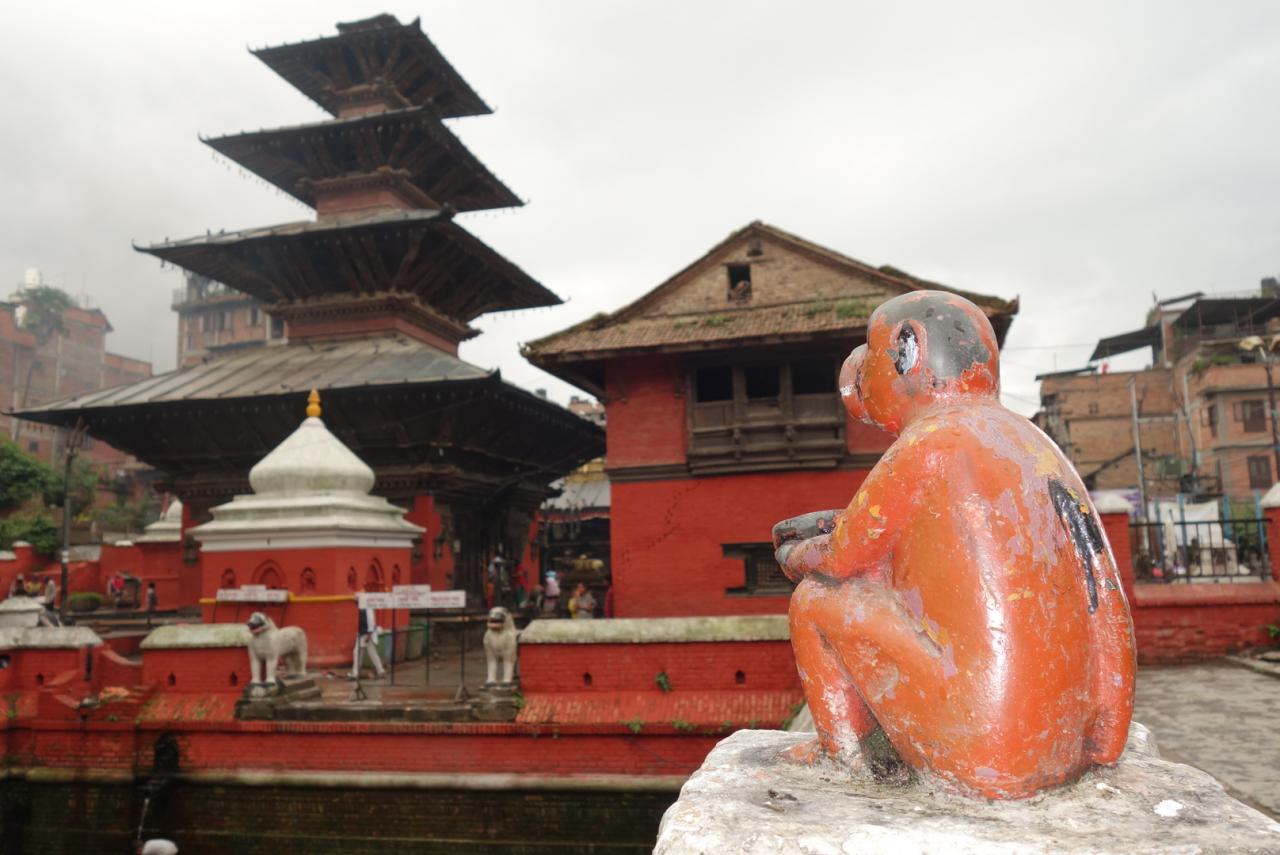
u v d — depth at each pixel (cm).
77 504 6178
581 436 3594
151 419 2956
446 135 3606
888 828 262
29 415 2956
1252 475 4697
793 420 2345
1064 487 307
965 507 296
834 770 331
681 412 2458
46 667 1598
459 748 1400
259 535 1995
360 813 1407
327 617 1931
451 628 2536
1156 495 4578
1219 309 5134
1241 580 1736
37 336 7556
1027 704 281
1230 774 722
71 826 1497
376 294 3297
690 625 1403
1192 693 1080
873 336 359
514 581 3403
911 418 346
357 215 3519
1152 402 5528
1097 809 278
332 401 2720
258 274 3438
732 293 2528
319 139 3512
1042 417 5784
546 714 1388
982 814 277
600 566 3766
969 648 287
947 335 339
